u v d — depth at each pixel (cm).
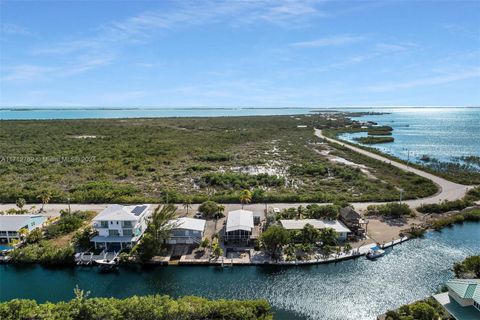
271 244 4388
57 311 2980
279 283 3922
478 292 2731
